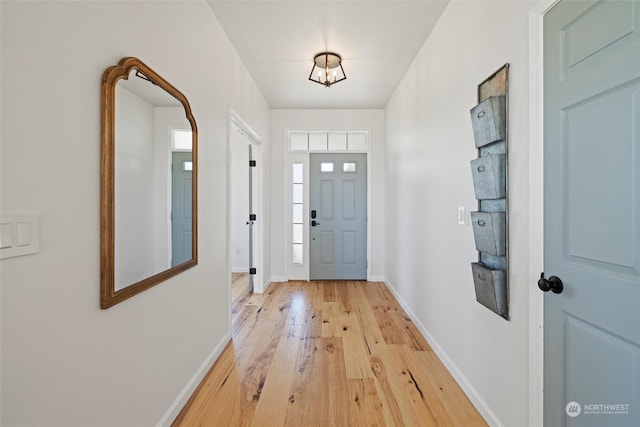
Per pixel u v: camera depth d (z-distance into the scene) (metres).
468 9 1.67
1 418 0.73
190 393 1.67
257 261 3.64
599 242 0.92
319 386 1.77
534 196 1.16
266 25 2.19
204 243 1.90
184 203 1.64
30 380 0.78
